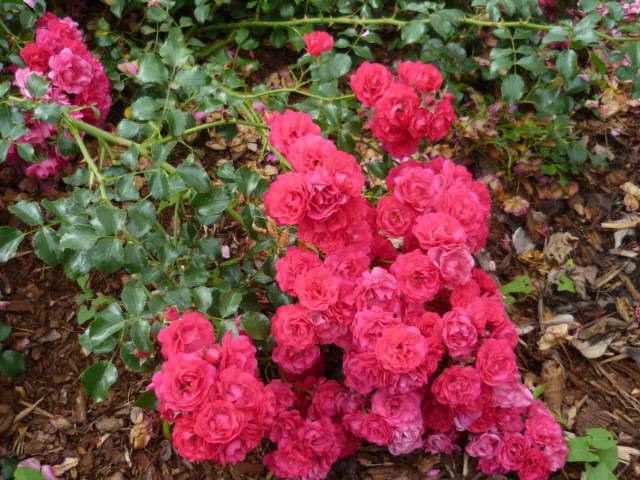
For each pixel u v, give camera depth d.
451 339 0.53
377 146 0.86
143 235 0.53
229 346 0.48
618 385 0.71
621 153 0.91
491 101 0.90
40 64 0.68
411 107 0.59
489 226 0.82
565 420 0.67
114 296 0.71
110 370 0.53
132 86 0.84
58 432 0.63
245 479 0.62
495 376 0.54
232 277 0.62
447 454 0.64
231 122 0.64
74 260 0.53
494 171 0.87
